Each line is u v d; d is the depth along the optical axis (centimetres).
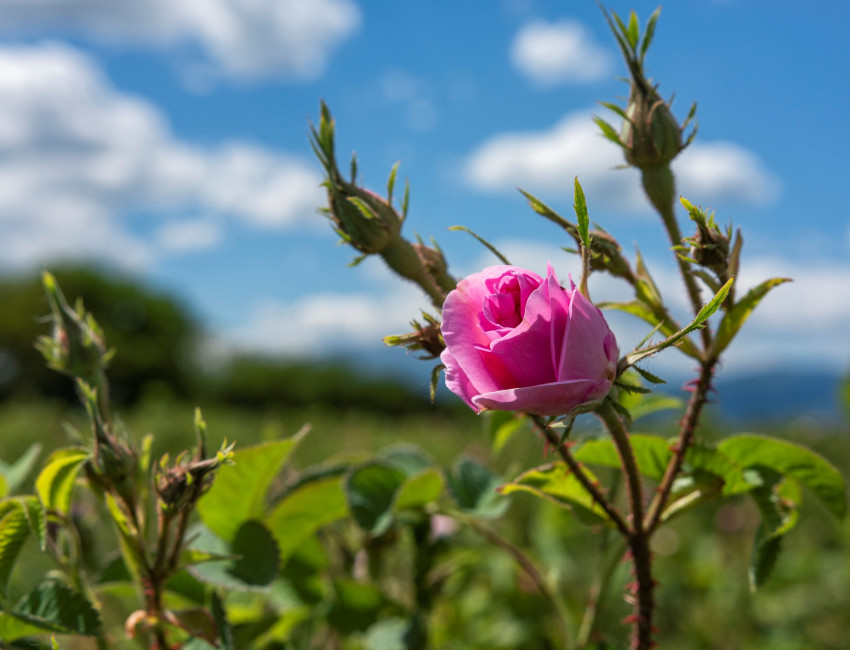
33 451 31
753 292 25
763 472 28
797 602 74
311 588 34
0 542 25
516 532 53
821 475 28
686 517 89
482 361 21
